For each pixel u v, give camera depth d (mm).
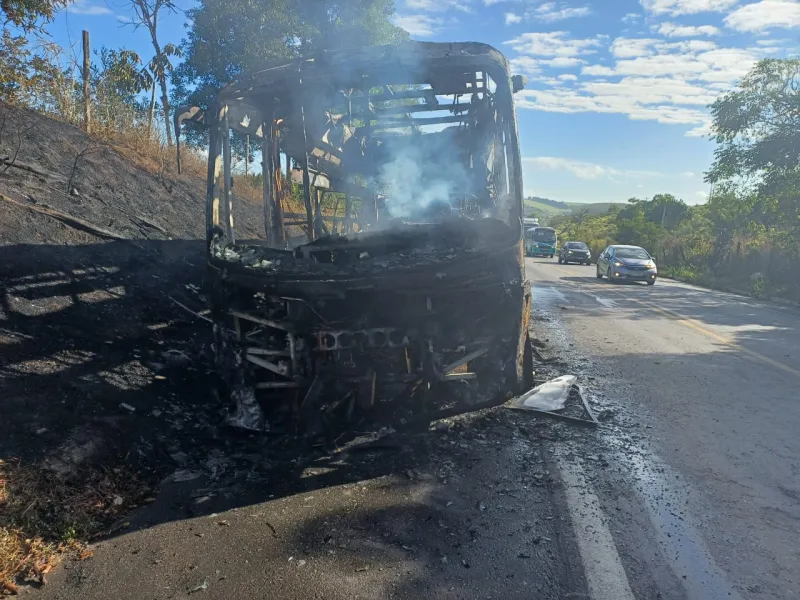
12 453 3820
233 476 4324
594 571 3168
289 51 15750
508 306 5168
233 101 5871
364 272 4805
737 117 20297
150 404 5074
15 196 7328
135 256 7812
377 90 7074
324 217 8430
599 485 4242
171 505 3891
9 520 3354
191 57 15906
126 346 5910
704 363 8250
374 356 4992
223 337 5094
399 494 4070
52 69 8883
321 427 5047
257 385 5051
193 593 2961
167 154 12781
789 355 8852
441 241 5207
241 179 10891
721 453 4871
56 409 4391
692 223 41781
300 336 4902
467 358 5180
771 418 5789
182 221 10148
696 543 3469
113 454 4242
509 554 3330
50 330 5453
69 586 3020
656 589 3020
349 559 3268
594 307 14531
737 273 24484
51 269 6352
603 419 5680
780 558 3324
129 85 15188
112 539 3475
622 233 46219
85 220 7832
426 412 5309
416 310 4902
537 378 7133
